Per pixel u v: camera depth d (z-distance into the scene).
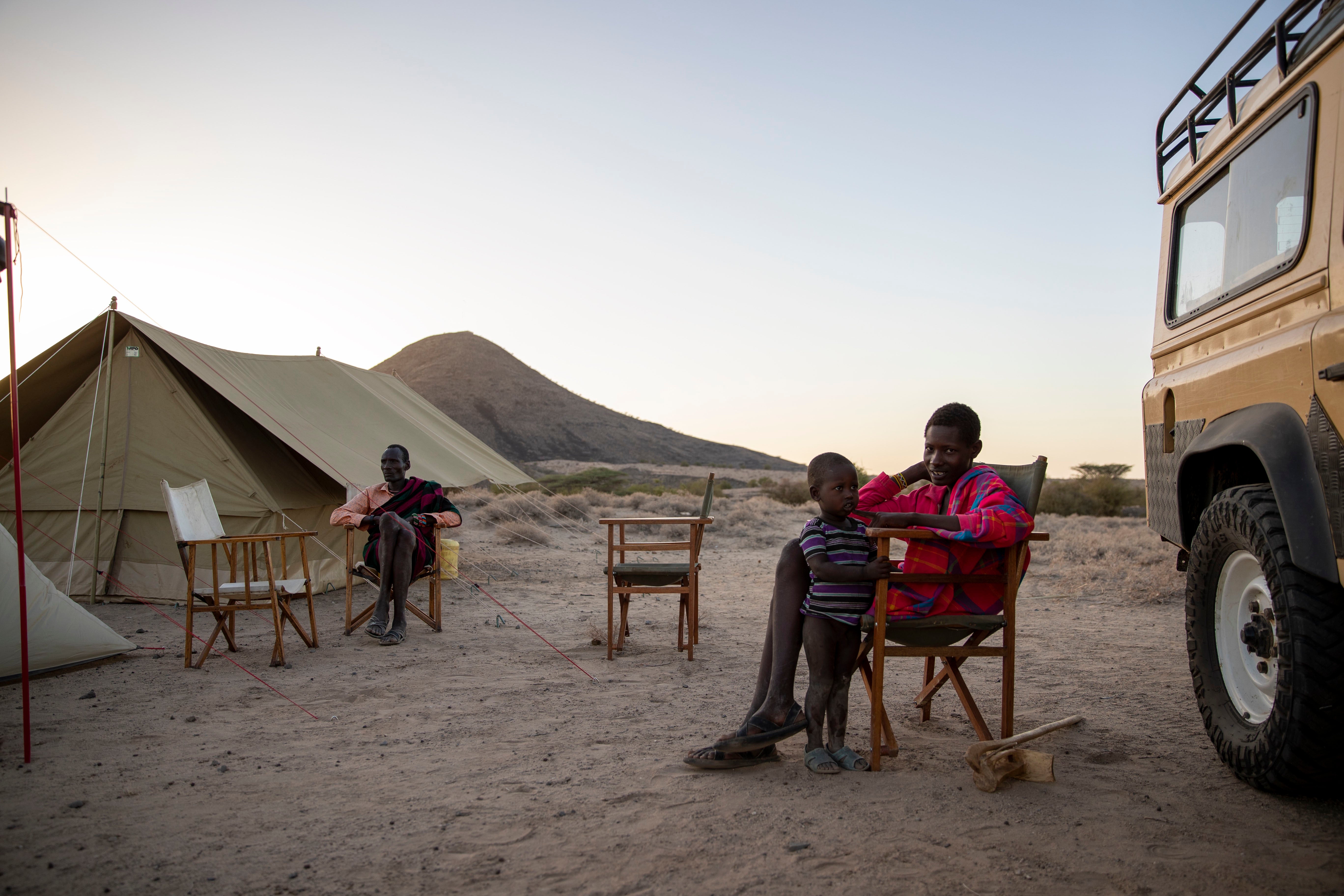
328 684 5.09
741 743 3.45
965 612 3.58
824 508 3.53
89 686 5.03
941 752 3.74
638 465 106.75
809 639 3.48
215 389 8.17
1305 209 3.15
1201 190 4.28
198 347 8.99
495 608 8.13
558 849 2.76
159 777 3.47
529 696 4.79
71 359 8.26
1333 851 2.68
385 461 6.95
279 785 3.38
